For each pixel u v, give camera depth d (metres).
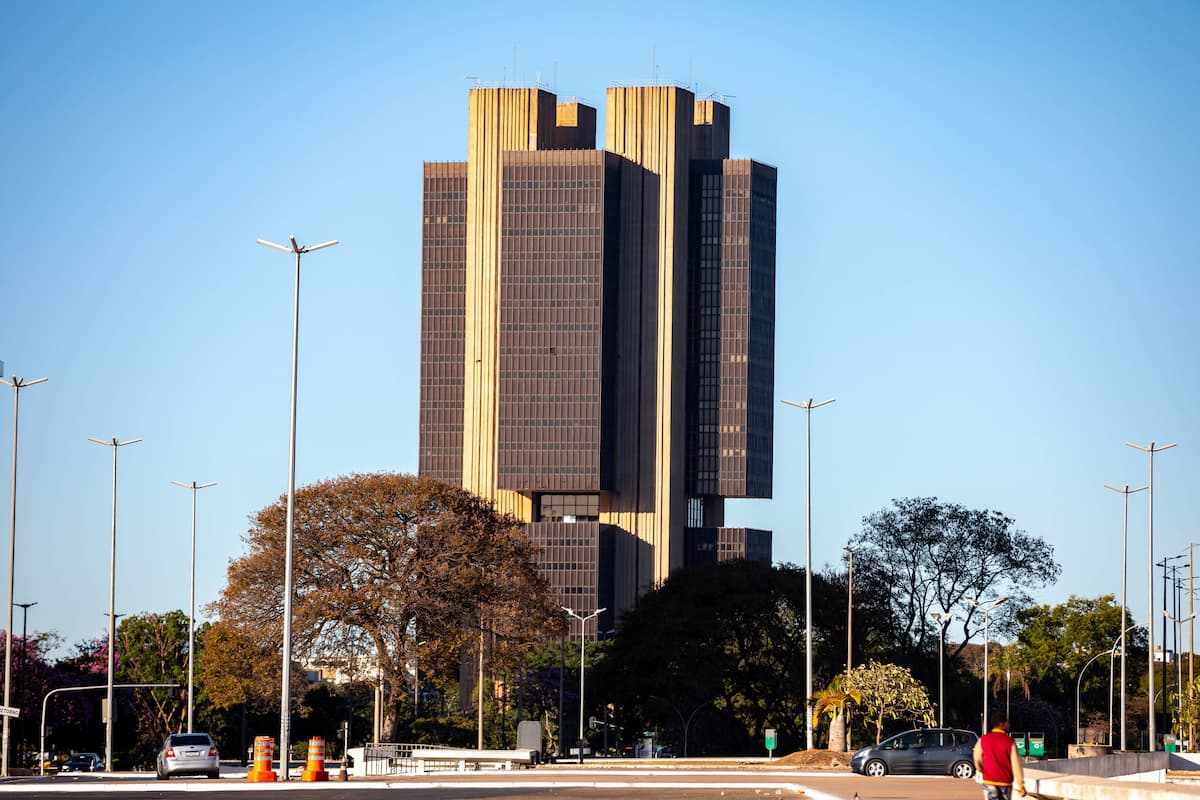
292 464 63.03
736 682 136.12
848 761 79.19
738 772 72.06
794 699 134.25
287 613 61.56
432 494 109.38
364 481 108.94
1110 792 34.91
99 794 54.12
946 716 138.25
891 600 137.50
